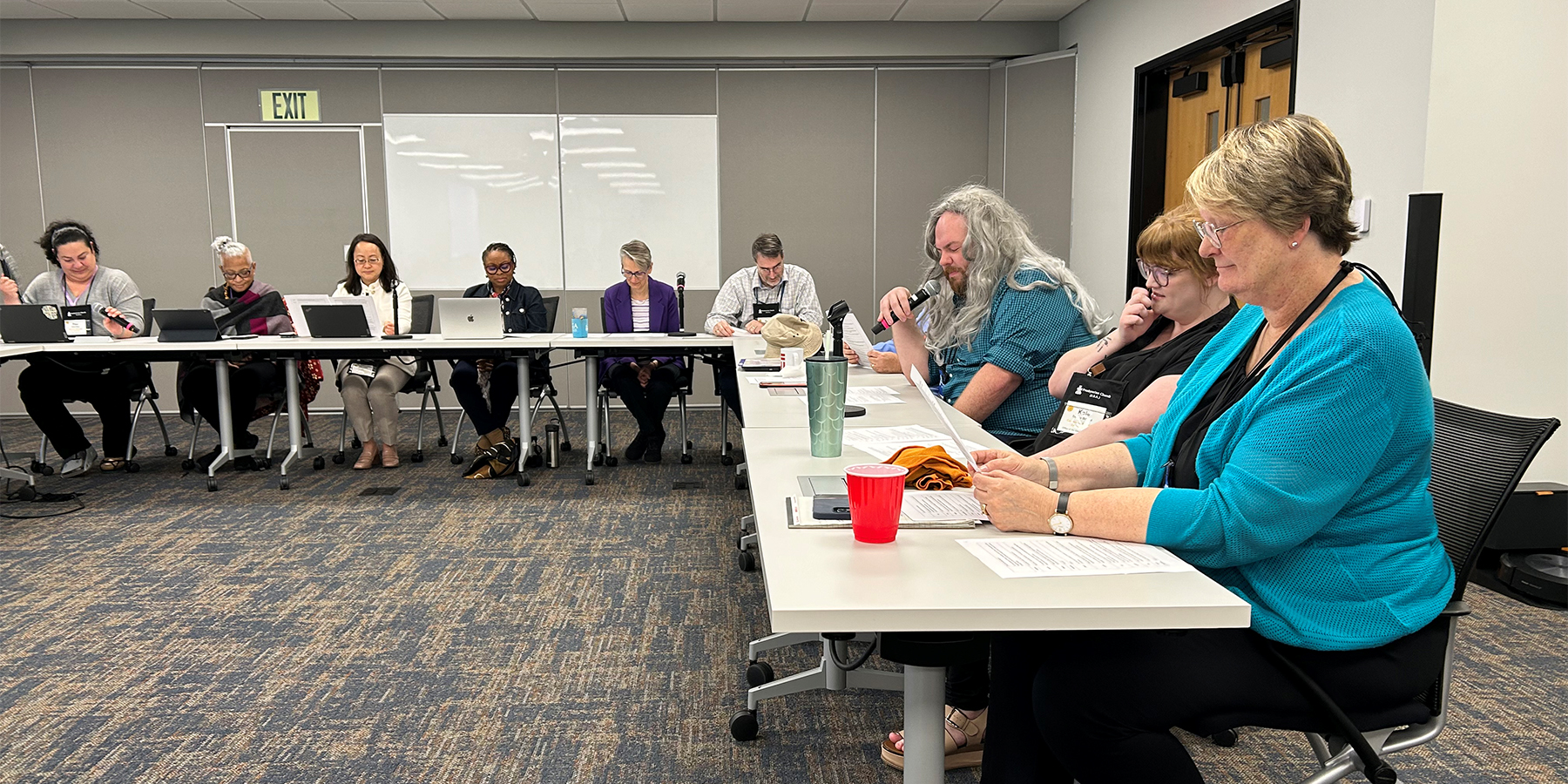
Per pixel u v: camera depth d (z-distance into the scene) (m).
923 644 1.12
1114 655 1.19
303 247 6.89
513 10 6.30
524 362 4.62
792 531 1.25
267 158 6.80
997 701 1.50
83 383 4.78
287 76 6.73
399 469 4.96
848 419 2.13
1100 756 1.19
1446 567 1.21
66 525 3.86
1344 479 1.11
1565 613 2.79
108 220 6.80
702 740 2.10
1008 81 6.84
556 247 6.97
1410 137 3.32
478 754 2.03
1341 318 1.13
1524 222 3.24
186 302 6.89
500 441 4.85
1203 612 0.96
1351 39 3.66
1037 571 1.07
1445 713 1.23
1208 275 1.82
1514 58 3.19
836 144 7.02
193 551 3.50
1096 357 2.19
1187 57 5.02
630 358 5.09
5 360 4.27
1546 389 3.30
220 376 4.56
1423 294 3.15
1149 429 1.68
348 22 6.53
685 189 7.00
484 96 6.83
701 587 3.08
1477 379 3.28
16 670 2.45
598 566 3.30
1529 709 2.18
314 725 2.15
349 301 4.53
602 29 6.65
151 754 2.02
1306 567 1.17
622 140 6.93
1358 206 3.62
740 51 6.71
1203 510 1.13
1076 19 6.43
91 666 2.47
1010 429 2.43
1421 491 1.19
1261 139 1.14
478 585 3.11
